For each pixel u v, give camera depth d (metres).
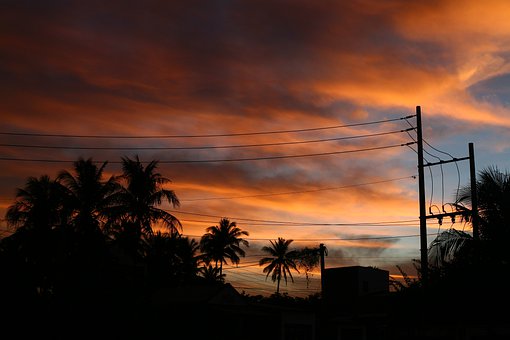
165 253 62.12
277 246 85.50
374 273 52.03
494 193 19.91
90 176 41.41
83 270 31.88
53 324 29.08
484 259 19.41
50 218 38.28
